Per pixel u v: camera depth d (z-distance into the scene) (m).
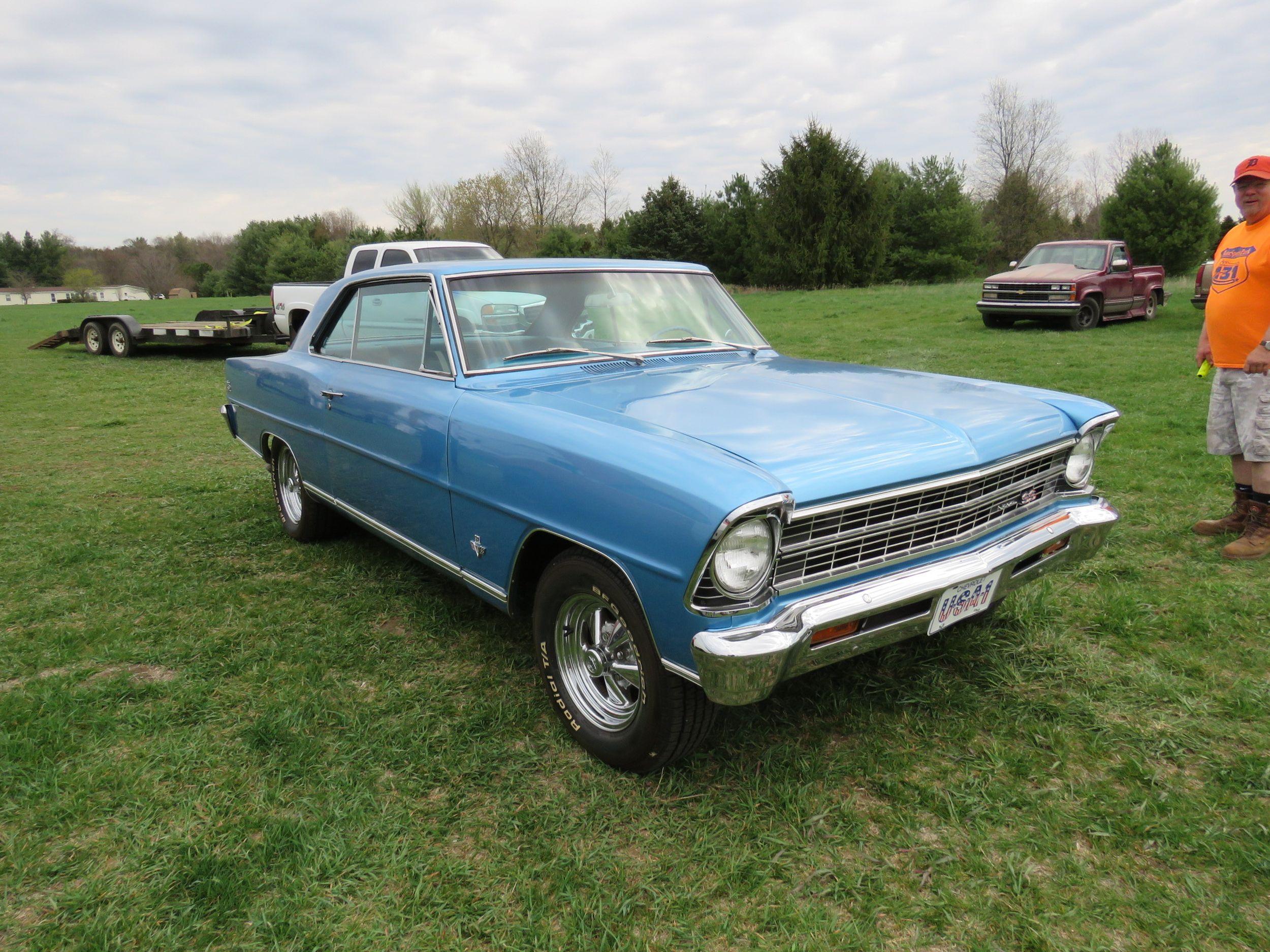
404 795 2.53
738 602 2.17
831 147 35.53
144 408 9.72
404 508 3.46
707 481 2.13
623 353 3.47
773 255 37.69
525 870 2.21
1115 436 6.79
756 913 2.07
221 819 2.43
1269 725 2.81
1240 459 4.33
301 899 2.11
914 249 45.97
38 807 2.48
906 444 2.50
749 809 2.43
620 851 2.29
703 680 2.16
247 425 5.02
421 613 3.82
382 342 3.74
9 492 6.01
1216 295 4.14
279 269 64.31
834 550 2.35
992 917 2.05
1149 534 4.59
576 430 2.58
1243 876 2.16
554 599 2.72
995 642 3.39
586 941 1.98
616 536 2.35
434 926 2.04
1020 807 2.45
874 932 2.01
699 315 3.85
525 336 3.33
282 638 3.60
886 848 2.29
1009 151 52.31
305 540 4.78
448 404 3.12
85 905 2.10
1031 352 11.98
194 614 3.87
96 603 4.01
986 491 2.70
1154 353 11.48
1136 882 2.15
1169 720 2.87
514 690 3.14
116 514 5.44
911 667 3.21
